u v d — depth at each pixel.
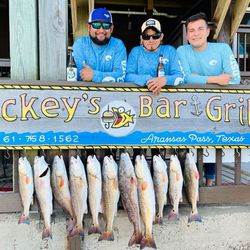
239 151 3.27
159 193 2.92
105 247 3.12
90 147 2.98
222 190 3.24
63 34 3.05
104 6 7.32
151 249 3.16
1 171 4.79
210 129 3.12
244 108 3.16
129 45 8.08
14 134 2.90
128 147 3.02
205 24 3.30
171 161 2.98
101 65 3.18
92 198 2.87
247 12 6.14
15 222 3.04
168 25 8.09
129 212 2.87
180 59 3.36
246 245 3.30
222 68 3.38
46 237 2.82
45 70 3.05
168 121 3.06
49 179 2.85
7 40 6.93
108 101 2.99
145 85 3.01
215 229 3.26
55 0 3.03
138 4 7.20
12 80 2.89
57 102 2.94
